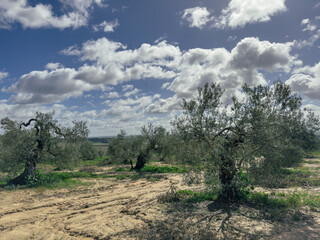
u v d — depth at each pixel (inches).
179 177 901.8
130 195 591.8
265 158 411.5
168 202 494.9
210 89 453.7
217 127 425.4
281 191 570.3
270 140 404.2
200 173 436.8
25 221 394.3
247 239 293.0
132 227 352.5
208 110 445.7
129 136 1264.8
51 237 323.6
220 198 477.1
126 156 1223.5
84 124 860.0
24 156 732.0
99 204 508.1
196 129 421.7
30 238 320.8
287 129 406.6
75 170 1186.6
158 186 715.4
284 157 414.9
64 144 840.9
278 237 294.0
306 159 1444.4
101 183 794.8
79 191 650.2
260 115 395.2
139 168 1214.9
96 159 1974.7
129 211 440.8
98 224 372.2
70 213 440.1
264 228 326.6
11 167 711.1
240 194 467.5
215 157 401.1
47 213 441.4
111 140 1450.5
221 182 457.4
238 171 423.2
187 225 349.4
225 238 298.0
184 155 447.8
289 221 351.3
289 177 727.1
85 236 324.8
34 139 765.3
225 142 426.9
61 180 796.6
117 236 319.6
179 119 447.5
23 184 732.0
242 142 426.0
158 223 363.3
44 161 807.7
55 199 555.5
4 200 542.6
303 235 296.5
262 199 458.9
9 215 430.0
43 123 778.2
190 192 564.1
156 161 1648.6
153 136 1205.7
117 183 793.6
